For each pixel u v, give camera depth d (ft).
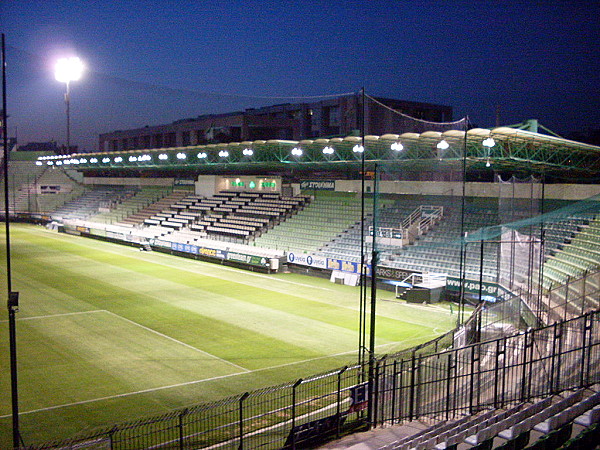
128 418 57.11
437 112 223.92
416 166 150.51
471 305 114.62
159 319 98.58
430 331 93.66
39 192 306.14
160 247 190.19
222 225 196.24
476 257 128.77
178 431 53.72
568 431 38.34
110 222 241.35
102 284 129.39
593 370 51.21
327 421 52.11
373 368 56.85
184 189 246.06
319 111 233.14
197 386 66.69
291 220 182.70
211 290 126.00
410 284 123.24
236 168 205.98
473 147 115.85
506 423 42.32
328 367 74.13
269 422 55.77
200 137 273.13
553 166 124.47
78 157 254.47
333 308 110.32
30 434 53.16
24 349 79.71
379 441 46.78
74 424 55.52
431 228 148.66
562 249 111.14
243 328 93.76
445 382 56.13
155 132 302.66
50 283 128.77
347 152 146.30
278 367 74.02
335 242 159.43
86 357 76.79
